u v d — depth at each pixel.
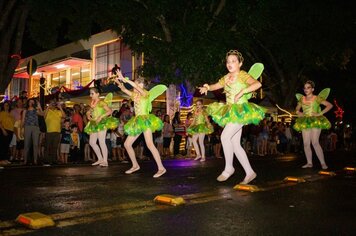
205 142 15.74
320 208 4.09
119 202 4.22
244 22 15.53
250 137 17.47
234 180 6.23
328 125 8.77
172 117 17.06
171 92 17.33
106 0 14.42
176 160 12.07
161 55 15.38
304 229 3.25
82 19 15.38
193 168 8.55
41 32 15.79
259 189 5.22
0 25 14.21
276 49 22.20
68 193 4.83
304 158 12.93
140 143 13.20
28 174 7.14
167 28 16.16
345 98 30.08
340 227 3.34
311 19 19.03
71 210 3.79
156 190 5.11
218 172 7.57
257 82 5.69
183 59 14.80
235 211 3.85
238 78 5.91
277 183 5.96
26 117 9.92
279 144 19.08
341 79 28.41
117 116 13.20
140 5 15.75
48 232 2.98
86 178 6.48
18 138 11.15
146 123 6.96
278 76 24.16
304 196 4.79
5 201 4.27
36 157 10.04
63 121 11.43
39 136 10.71
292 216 3.70
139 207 3.96
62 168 8.55
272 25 19.00
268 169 8.38
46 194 4.75
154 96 7.34
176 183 5.84
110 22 15.88
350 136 27.41
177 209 3.88
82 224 3.24
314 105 8.99
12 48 16.22
